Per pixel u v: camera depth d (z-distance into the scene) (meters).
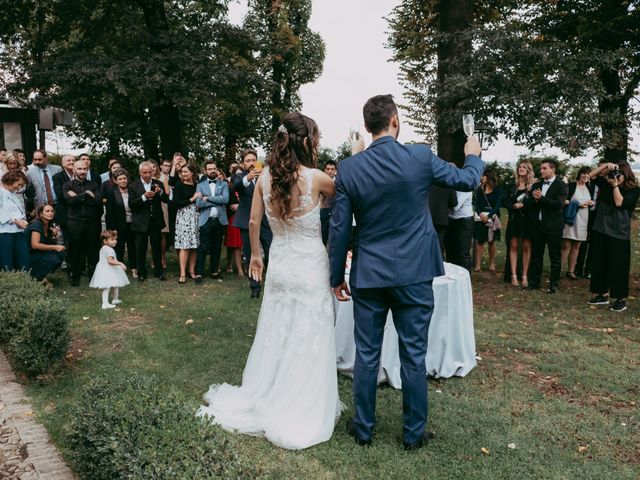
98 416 2.49
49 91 15.35
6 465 2.86
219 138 24.56
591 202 8.12
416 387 3.00
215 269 8.09
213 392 3.74
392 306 3.01
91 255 7.52
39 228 7.08
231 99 16.70
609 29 14.32
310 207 3.33
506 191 8.69
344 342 4.23
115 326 5.50
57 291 7.02
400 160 2.86
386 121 2.95
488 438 3.21
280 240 3.46
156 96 15.43
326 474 2.81
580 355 4.77
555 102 8.73
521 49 8.19
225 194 7.83
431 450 3.07
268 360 3.48
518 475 2.82
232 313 6.00
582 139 8.71
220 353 4.66
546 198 7.24
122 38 16.50
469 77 8.23
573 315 6.20
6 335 4.52
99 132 19.00
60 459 2.92
